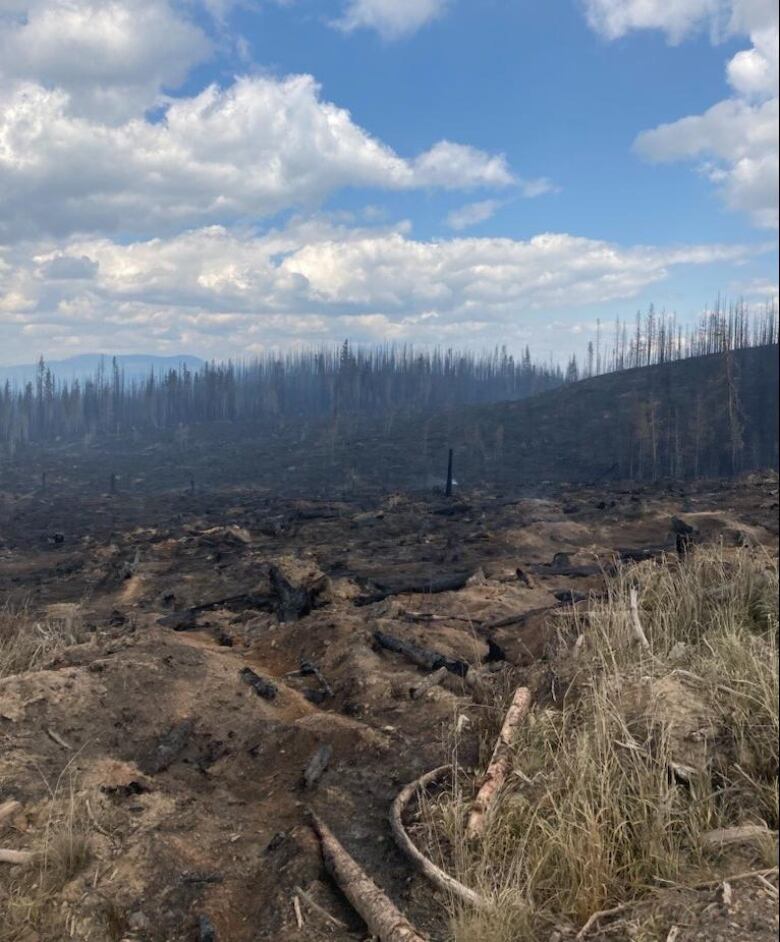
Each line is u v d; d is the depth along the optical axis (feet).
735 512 63.26
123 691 20.10
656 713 15.05
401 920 11.51
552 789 13.89
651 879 11.91
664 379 219.41
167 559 65.62
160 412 382.42
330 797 15.98
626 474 168.76
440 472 184.34
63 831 13.78
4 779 15.76
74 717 18.76
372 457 209.05
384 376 382.01
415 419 272.10
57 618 39.70
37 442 337.72
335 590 38.47
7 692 19.21
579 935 10.96
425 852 13.66
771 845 11.68
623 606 21.13
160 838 14.02
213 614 38.60
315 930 11.93
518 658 23.56
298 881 13.08
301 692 22.39
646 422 188.24
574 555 48.32
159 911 12.34
